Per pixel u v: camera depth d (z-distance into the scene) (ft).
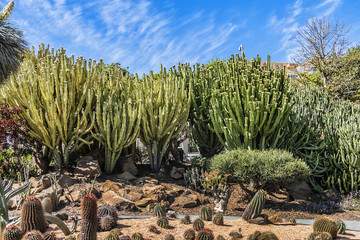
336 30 63.05
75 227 15.94
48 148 30.53
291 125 32.22
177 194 27.17
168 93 31.99
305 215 23.95
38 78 27.22
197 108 35.88
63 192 25.02
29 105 26.32
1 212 14.58
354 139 29.43
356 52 65.72
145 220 19.10
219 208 24.25
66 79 28.45
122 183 27.32
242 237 15.98
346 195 29.40
